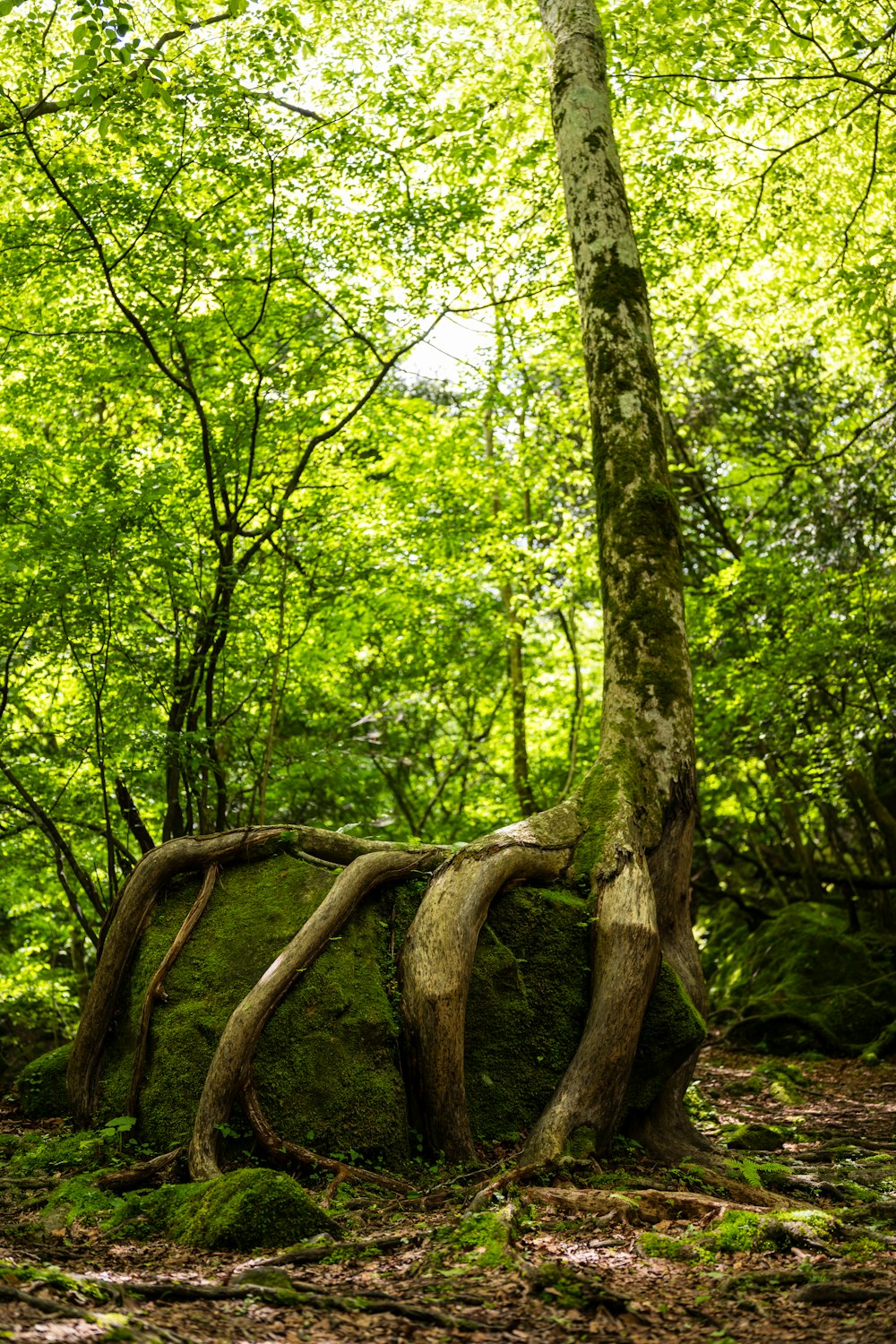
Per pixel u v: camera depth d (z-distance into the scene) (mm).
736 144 15930
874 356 17703
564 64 9969
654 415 8969
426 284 12344
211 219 11523
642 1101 7402
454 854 7645
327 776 17016
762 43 13023
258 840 7883
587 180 9508
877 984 17484
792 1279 4520
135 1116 6977
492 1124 7219
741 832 24734
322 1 13234
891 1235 5285
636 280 9281
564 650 21625
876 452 16969
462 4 14523
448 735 21281
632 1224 5512
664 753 8203
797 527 17344
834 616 15883
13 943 18672
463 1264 4797
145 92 9555
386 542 15047
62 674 12102
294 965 6938
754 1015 17734
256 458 12875
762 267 17703
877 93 12867
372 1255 5023
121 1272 4645
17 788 10867
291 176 11516
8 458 10219
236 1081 6559
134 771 11625
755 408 19266
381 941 7395
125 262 11445
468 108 13336
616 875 7668
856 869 22328
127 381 12273
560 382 18078
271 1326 3920
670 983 7527
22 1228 5273
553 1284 4426
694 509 20781
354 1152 6605
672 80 13711
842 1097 12828
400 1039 7039
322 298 12258
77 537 9695
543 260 13312
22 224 11250
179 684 11680
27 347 12195
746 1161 6961
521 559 17312
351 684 18703
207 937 7445
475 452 16938
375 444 14562
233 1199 5273
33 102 11086
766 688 15734
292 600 13648
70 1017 19391
